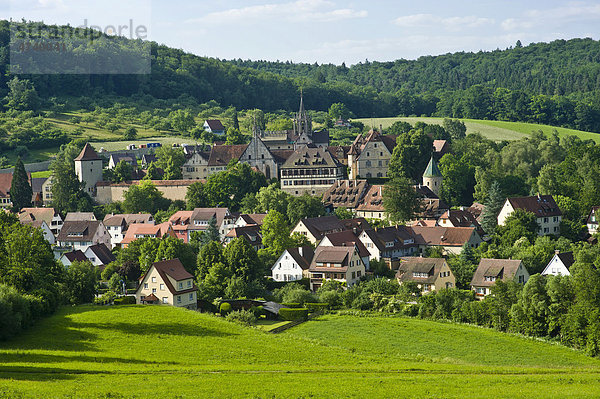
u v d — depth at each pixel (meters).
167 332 183.25
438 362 171.75
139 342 174.00
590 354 188.88
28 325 185.50
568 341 199.75
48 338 175.38
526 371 158.50
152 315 198.88
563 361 183.50
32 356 158.50
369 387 139.62
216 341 177.12
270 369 154.00
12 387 133.12
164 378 143.75
